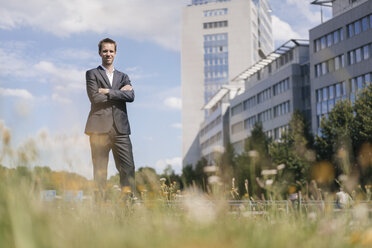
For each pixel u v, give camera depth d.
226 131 75.31
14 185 1.33
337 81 42.19
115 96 4.42
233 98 69.50
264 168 2.51
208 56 124.19
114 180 2.93
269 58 56.44
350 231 1.68
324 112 44.44
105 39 4.66
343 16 41.97
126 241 1.01
